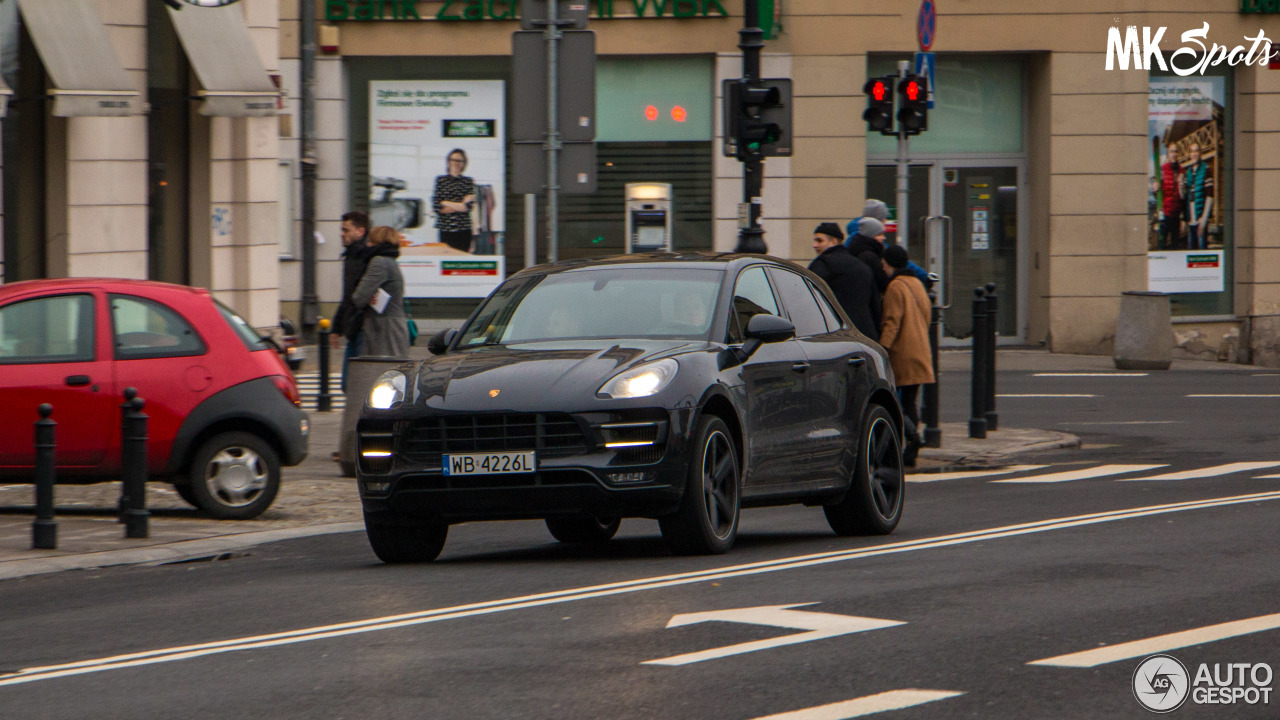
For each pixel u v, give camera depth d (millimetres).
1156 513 27047
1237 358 68688
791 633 16719
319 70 65562
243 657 16219
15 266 47219
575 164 32375
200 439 28938
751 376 23500
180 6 51125
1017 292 68625
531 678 14789
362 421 22266
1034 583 19828
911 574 20750
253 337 29797
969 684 14305
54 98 46344
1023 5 65875
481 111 66250
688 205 66375
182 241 55250
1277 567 20953
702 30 65188
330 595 20281
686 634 16750
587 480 21250
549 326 24156
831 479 25125
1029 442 39531
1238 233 68688
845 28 65000
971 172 68125
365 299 36344
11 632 18641
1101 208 66250
